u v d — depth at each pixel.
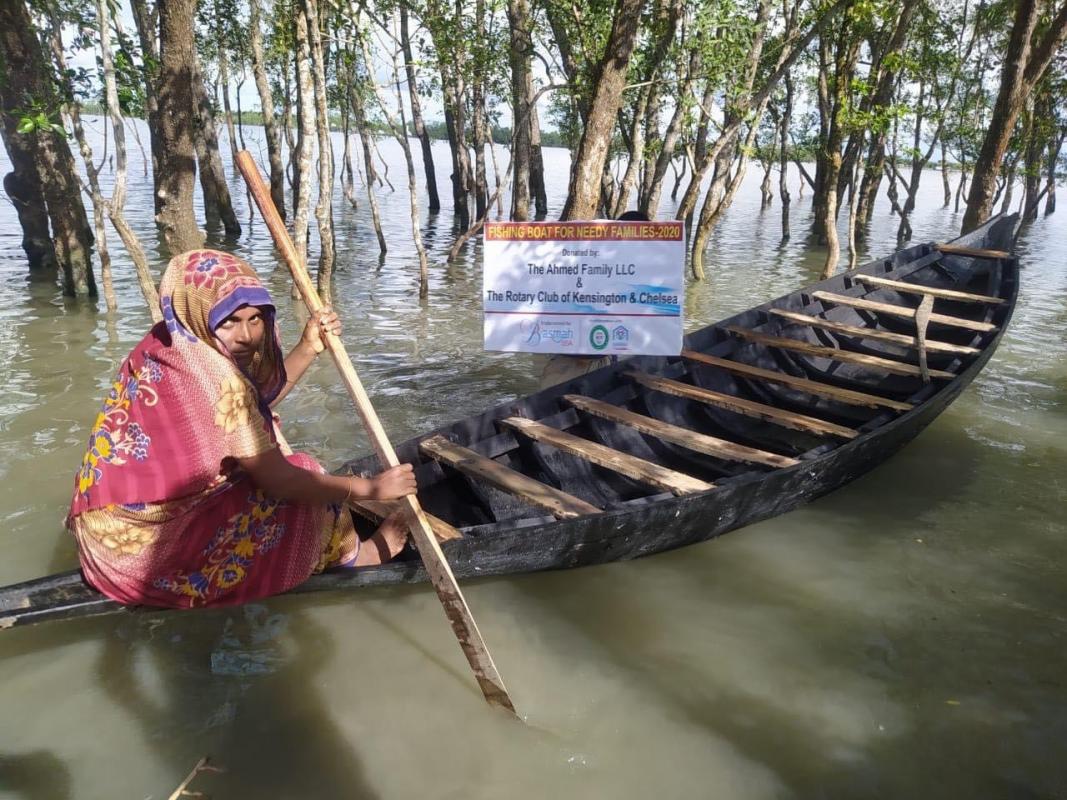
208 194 15.44
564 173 30.83
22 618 2.66
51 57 8.73
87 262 8.50
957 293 6.58
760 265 12.65
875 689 2.91
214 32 16.03
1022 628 3.29
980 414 5.82
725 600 3.46
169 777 2.44
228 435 2.52
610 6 9.05
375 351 7.05
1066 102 18.91
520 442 4.40
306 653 3.03
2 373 6.02
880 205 23.73
